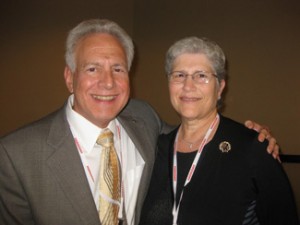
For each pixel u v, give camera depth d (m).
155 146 1.78
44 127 1.47
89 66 1.42
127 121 1.81
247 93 3.45
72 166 1.39
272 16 3.32
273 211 1.42
